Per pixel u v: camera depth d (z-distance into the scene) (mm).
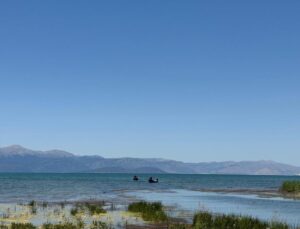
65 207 47750
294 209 51969
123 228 31734
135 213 41219
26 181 151875
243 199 68938
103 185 122500
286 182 92062
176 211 44875
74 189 94062
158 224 33969
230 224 32000
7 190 86062
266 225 31891
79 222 33531
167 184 143750
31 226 30906
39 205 50094
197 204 56781
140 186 120875
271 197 74875
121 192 85375
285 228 31141
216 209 50438
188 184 147500
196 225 31422
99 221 34562
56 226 31375
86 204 50281
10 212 41875
